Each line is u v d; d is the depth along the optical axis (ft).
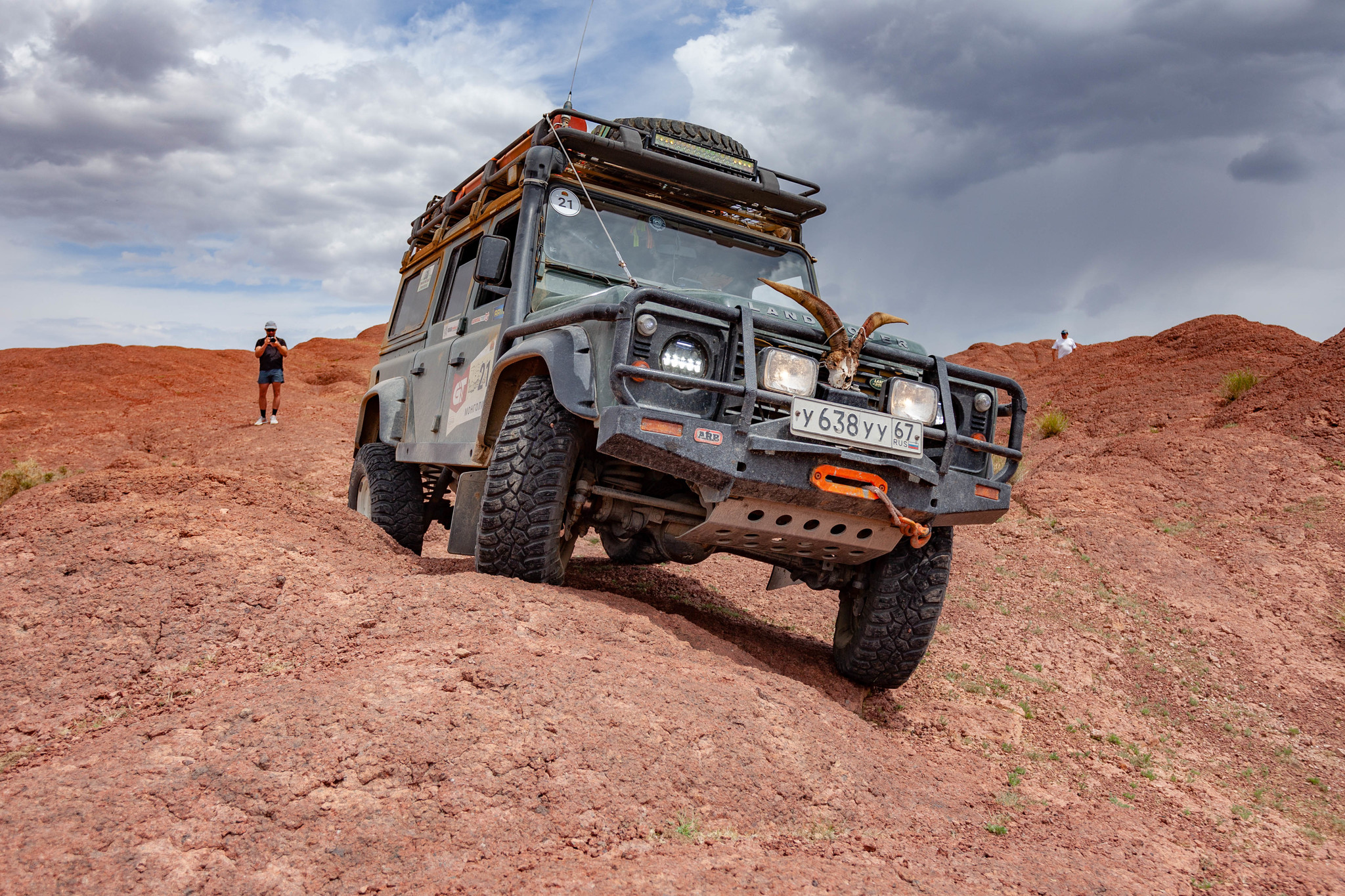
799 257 18.98
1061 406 50.57
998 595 22.54
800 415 12.36
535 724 9.09
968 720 15.56
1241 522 28.58
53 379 70.38
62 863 6.66
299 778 7.84
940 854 9.12
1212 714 17.33
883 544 13.83
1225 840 12.02
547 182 16.47
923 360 13.97
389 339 25.41
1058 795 12.70
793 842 8.68
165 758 8.02
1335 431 33.06
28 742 9.05
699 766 9.19
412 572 15.03
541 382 13.94
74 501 14.03
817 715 11.63
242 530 13.67
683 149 17.57
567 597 12.98
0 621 10.71
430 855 7.32
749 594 22.43
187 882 6.67
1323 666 19.88
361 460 22.33
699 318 12.87
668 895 7.02
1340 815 13.64
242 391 71.26
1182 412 41.75
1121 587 23.63
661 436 11.93
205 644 10.78
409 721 8.71
